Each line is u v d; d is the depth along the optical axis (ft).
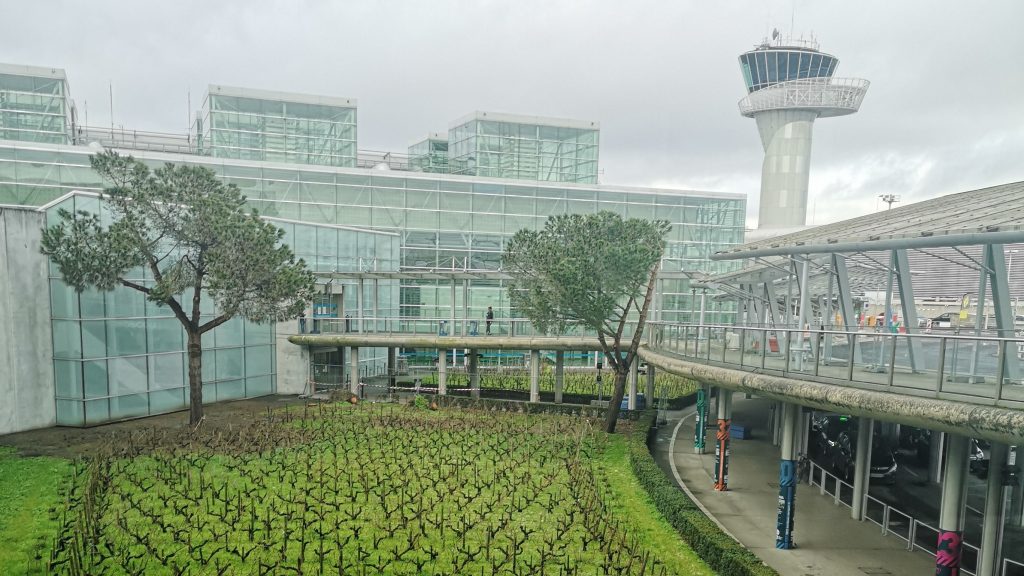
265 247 71.36
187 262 75.05
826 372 42.65
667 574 41.47
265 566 40.78
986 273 46.24
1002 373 30.35
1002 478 40.11
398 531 46.75
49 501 51.39
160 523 46.16
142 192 68.64
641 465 62.49
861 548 47.21
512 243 79.82
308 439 71.10
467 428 77.77
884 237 43.42
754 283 89.81
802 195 202.90
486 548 43.45
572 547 44.93
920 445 75.72
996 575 40.11
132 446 64.95
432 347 99.55
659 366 67.56
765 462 72.64
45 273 77.30
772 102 197.77
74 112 149.69
